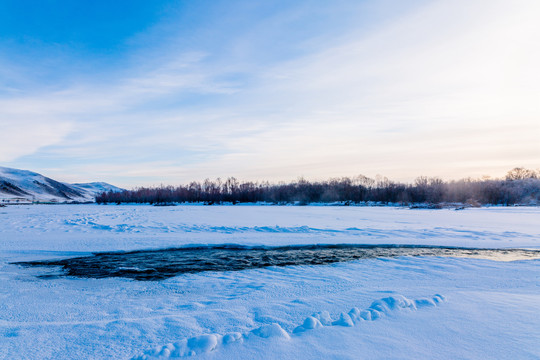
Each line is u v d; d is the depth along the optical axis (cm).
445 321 353
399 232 1566
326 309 411
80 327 354
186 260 926
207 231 1584
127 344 309
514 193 7688
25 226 1695
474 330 327
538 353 273
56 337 325
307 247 1190
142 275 728
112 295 552
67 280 675
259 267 823
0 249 1033
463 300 436
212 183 10344
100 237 1316
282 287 592
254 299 508
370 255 1015
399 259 907
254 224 1967
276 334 313
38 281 662
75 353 289
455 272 721
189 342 291
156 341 317
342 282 632
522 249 1152
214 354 277
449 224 2041
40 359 278
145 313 438
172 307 466
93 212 3334
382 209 4525
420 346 291
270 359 268
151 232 1512
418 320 357
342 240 1338
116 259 936
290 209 4497
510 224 2052
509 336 311
